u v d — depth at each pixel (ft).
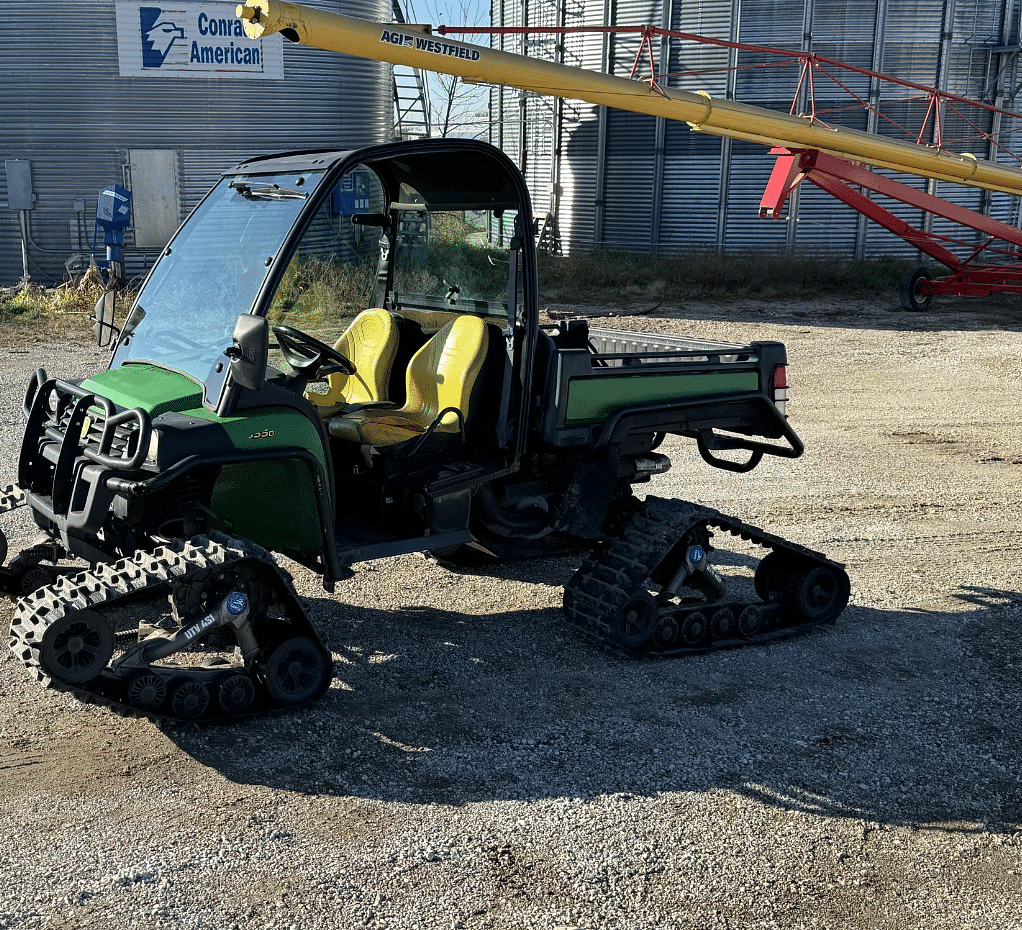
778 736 15.11
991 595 21.15
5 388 36.29
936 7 79.61
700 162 82.99
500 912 11.07
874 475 29.94
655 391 18.63
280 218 15.23
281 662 14.78
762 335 54.90
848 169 56.24
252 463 15.03
